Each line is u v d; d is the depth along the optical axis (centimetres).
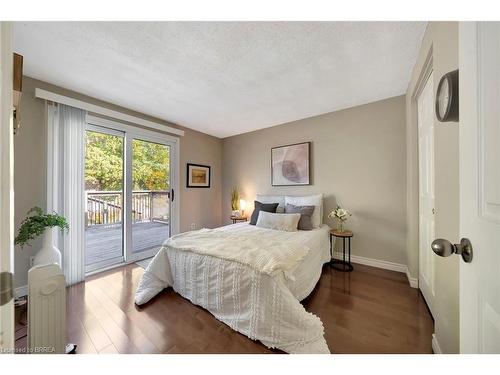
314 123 321
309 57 177
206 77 208
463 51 62
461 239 62
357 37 154
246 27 143
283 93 246
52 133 215
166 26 141
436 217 126
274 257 156
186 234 225
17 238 174
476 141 56
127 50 166
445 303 116
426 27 144
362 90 240
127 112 289
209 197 422
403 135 250
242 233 243
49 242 191
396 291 206
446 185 113
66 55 172
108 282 231
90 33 147
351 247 288
